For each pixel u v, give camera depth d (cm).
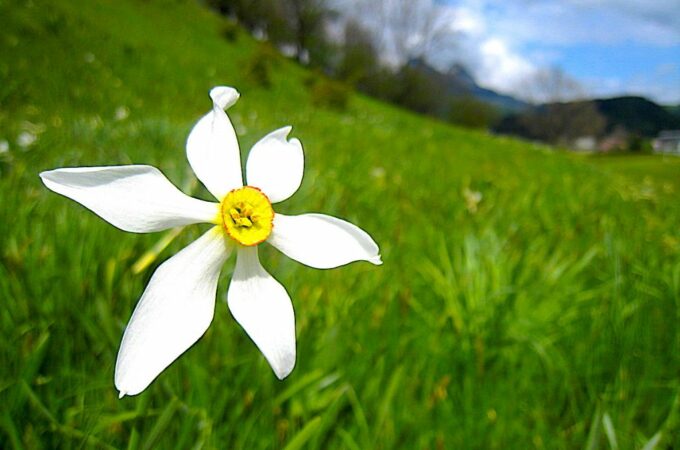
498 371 21
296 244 10
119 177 9
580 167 134
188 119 89
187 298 9
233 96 10
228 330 18
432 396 19
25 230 22
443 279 25
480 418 19
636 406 19
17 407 14
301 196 35
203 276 9
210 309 9
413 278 29
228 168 10
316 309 21
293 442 13
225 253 10
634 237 41
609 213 56
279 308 9
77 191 8
